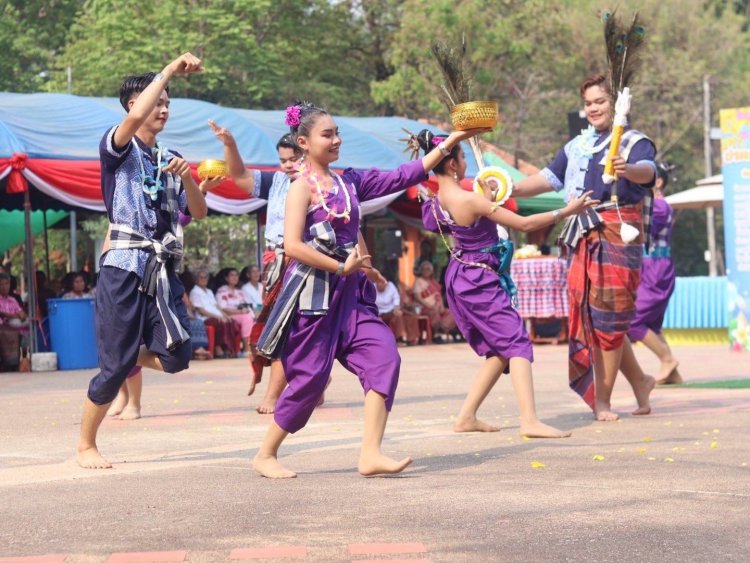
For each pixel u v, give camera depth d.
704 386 13.53
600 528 5.62
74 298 20.64
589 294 10.09
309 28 46.56
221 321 23.03
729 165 20.42
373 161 25.14
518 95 52.00
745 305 20.64
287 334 7.07
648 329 13.63
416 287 26.11
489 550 5.20
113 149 7.42
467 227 9.13
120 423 10.85
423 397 13.00
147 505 6.38
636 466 7.46
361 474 7.22
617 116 9.53
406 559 5.06
